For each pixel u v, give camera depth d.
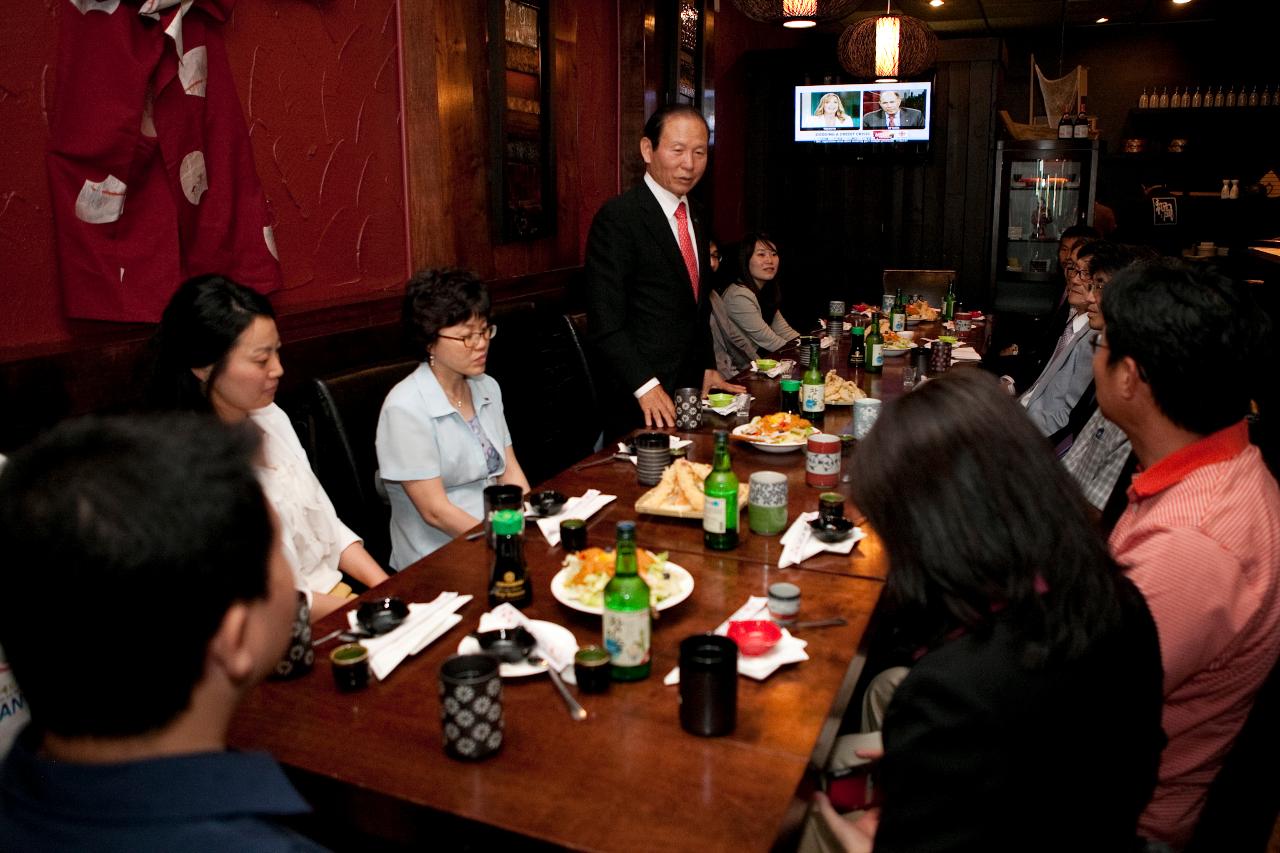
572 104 5.00
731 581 1.87
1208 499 1.43
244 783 0.66
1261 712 1.24
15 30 2.33
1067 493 1.06
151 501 0.63
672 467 2.32
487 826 1.15
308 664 1.53
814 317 8.52
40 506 0.62
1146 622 1.12
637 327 3.62
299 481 2.29
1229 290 1.45
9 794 0.64
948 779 1.00
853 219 8.30
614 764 1.27
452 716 1.26
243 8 2.99
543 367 4.50
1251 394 1.46
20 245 2.40
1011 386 4.50
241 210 2.96
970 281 8.14
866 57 7.00
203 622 0.65
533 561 1.99
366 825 1.24
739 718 1.38
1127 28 9.55
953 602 1.07
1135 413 1.55
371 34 3.56
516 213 4.45
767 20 6.01
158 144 2.65
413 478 2.48
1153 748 1.10
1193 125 9.41
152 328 2.67
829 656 1.56
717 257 5.02
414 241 3.87
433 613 1.71
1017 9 8.73
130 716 0.65
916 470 1.08
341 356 3.25
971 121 7.89
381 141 3.66
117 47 2.49
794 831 1.21
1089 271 2.88
